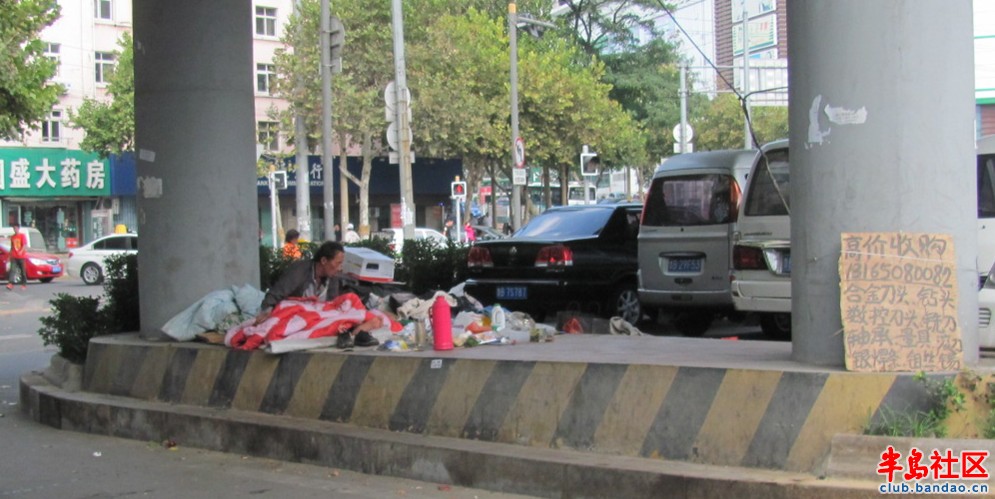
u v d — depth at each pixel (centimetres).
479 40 3753
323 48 2203
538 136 3741
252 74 931
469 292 1228
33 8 2391
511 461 602
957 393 507
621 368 599
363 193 3716
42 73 2391
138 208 911
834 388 524
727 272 1090
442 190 4741
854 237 546
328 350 754
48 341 969
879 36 541
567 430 616
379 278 1017
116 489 652
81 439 827
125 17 4181
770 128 4184
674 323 1280
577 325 943
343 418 725
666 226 1148
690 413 568
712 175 1118
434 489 625
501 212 7088
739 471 537
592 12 4484
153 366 857
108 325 976
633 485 551
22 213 4097
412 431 686
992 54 2461
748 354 641
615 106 3950
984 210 855
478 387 659
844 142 548
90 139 3872
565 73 3725
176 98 888
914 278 538
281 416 762
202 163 891
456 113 3559
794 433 530
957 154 546
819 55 555
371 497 614
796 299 575
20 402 985
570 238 1202
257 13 4306
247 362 792
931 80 540
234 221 908
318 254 825
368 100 3478
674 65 4553
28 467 721
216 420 762
